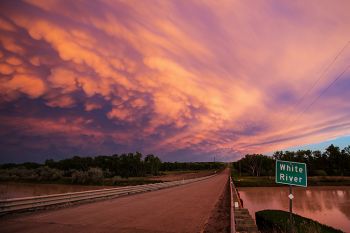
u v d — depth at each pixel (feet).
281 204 126.41
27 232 28.86
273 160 472.44
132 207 52.60
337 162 442.09
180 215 43.32
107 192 73.56
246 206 114.42
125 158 436.35
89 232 29.37
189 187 130.82
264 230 47.67
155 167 465.88
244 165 495.00
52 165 441.68
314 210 108.47
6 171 326.44
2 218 37.60
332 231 41.96
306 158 460.55
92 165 433.48
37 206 46.65
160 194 87.56
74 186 248.73
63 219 37.27
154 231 31.12
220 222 37.58
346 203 133.69
